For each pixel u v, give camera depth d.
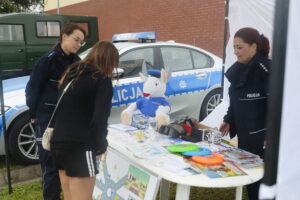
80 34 2.56
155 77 2.83
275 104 0.84
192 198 3.33
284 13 0.79
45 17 7.26
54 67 2.56
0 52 6.68
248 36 2.26
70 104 2.06
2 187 3.59
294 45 0.86
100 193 2.75
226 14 3.74
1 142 3.81
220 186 1.85
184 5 8.84
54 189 2.81
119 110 4.36
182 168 2.02
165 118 2.69
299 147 0.89
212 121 4.04
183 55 5.15
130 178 2.39
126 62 4.54
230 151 2.35
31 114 2.71
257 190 2.48
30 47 7.14
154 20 9.84
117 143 2.48
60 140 2.05
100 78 2.04
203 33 8.45
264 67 2.26
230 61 3.83
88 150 2.04
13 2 13.27
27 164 4.08
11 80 4.66
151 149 2.34
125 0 10.80
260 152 2.44
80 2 12.87
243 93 2.39
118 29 11.31
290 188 0.90
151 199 2.12
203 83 5.16
